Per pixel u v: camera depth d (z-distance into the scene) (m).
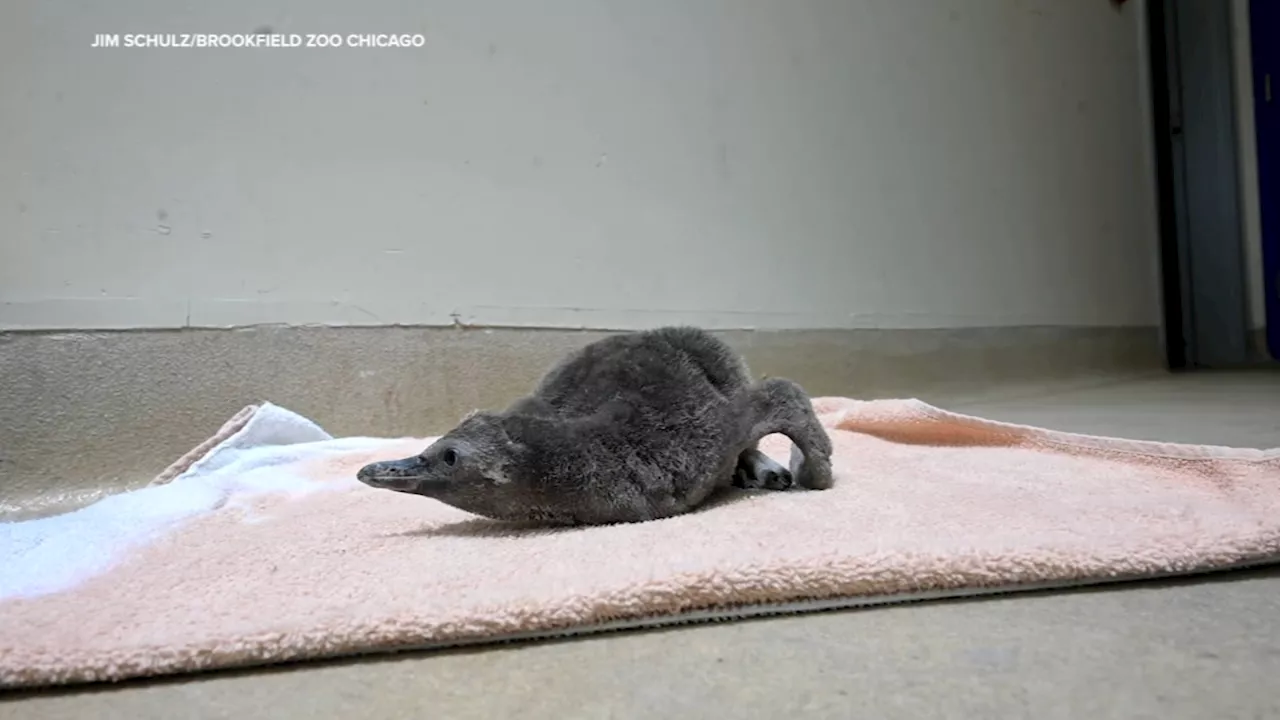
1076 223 3.28
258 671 0.53
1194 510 0.76
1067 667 0.48
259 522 0.95
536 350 1.91
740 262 2.27
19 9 1.45
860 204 2.54
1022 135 3.06
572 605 0.56
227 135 1.61
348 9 1.71
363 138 1.73
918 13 2.71
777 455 1.26
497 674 0.51
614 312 2.04
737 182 2.27
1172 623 0.54
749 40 2.30
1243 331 3.81
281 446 1.39
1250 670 0.46
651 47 2.11
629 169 2.07
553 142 1.96
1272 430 1.54
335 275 1.70
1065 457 1.11
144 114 1.54
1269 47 3.71
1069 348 3.19
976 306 2.87
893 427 1.32
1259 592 0.59
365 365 1.71
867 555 0.61
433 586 0.61
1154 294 3.63
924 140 2.73
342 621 0.55
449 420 1.79
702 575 0.58
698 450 0.84
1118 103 3.52
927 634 0.54
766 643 0.54
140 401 1.51
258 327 1.62
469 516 0.90
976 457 1.14
